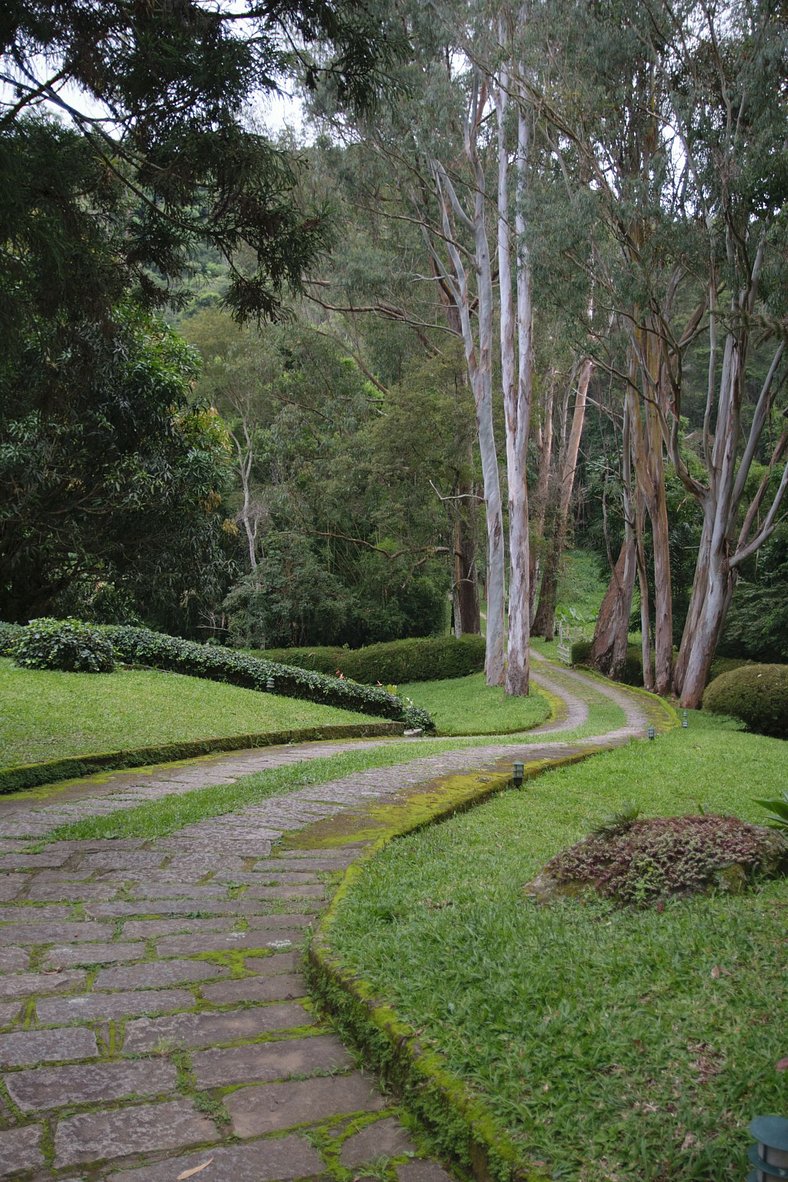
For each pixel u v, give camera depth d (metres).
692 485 25.41
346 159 27.33
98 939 4.25
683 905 4.39
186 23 6.61
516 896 4.73
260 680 18.39
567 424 52.31
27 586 21.64
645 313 24.84
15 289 8.02
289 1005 3.55
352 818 6.96
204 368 40.91
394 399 33.78
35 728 11.20
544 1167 2.27
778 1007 3.04
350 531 43.00
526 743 14.70
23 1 6.30
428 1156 2.56
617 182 21.75
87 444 18.14
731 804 8.58
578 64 20.12
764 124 18.39
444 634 48.91
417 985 3.35
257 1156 2.54
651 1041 2.84
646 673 31.27
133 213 8.38
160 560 21.25
